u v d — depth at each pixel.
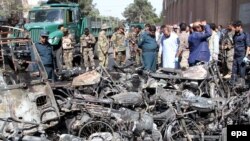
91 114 7.20
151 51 12.59
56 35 14.39
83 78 8.38
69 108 7.45
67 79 9.91
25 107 6.83
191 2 31.55
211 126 7.21
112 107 7.54
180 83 8.91
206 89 9.01
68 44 15.62
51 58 10.88
